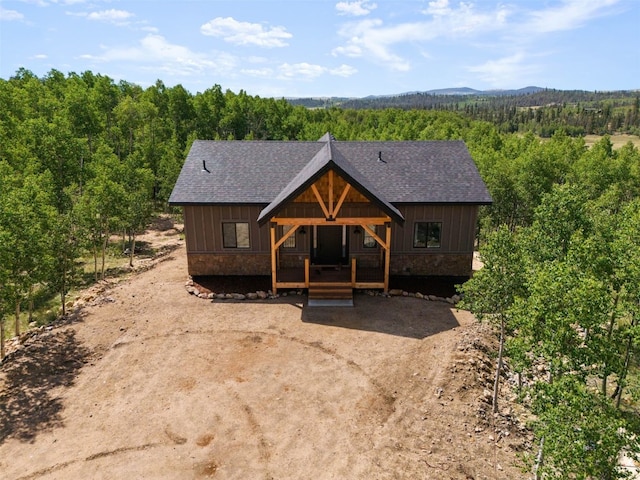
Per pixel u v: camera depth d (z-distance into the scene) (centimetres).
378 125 10394
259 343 1634
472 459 1082
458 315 1875
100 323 1772
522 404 1295
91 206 2445
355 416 1230
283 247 2273
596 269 1253
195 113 7438
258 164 2403
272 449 1108
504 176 3294
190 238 2256
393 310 1920
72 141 3738
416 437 1149
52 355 1533
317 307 1953
